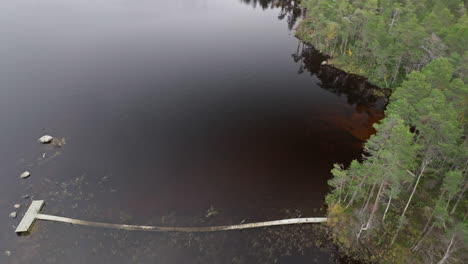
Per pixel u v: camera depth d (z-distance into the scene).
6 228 40.06
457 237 31.11
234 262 36.72
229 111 66.00
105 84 72.88
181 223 41.56
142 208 43.62
